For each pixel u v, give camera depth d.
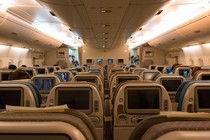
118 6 6.04
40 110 1.21
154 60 23.83
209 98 3.54
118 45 21.48
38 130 0.97
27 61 20.08
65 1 5.54
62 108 1.24
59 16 7.64
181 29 11.34
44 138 1.00
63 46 23.69
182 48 19.28
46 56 24.56
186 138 0.84
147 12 7.05
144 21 8.75
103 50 24.12
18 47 16.22
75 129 0.99
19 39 12.45
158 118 1.11
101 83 6.45
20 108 1.23
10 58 16.20
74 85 3.68
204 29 9.64
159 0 5.67
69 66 24.75
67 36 19.98
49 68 13.77
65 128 0.98
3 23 8.83
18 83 3.61
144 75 8.18
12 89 3.52
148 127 1.09
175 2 8.29
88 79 6.48
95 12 6.75
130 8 6.36
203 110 3.54
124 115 3.77
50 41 17.17
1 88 3.52
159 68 14.10
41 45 16.97
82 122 1.11
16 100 3.53
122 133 3.82
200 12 9.23
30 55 20.62
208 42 13.31
